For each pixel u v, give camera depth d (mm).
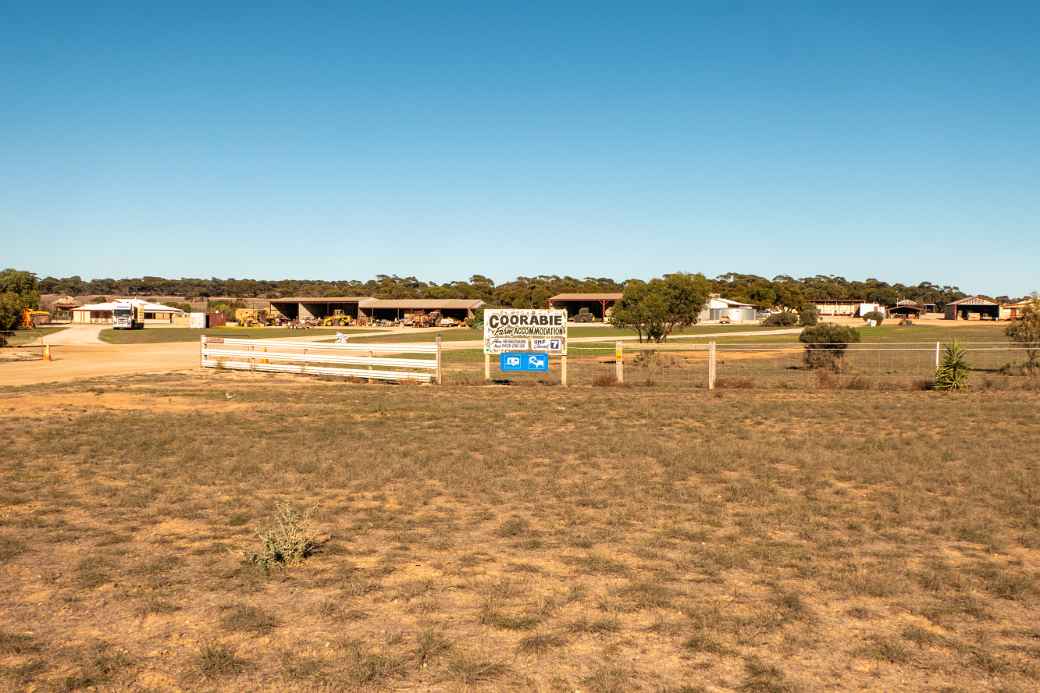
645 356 41094
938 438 14133
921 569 7102
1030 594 6469
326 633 5578
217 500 9758
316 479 11000
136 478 11008
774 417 17000
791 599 6215
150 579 6727
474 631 5621
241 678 4871
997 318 136375
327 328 100625
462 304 117750
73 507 9367
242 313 112250
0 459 12250
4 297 57719
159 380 26250
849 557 7465
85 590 6477
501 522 8758
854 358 40031
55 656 5188
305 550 7566
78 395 21359
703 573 7020
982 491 10133
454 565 7164
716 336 77375
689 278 52688
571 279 199000
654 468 11812
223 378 27328
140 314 110375
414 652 5246
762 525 8602
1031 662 5188
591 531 8344
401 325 111312
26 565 7160
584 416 17234
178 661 5121
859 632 5684
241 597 6297
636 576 6891
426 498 9898
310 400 20453
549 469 11641
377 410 18312
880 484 10695
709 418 16859
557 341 25422
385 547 7781
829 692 4738
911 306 149500
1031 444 13398
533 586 6594
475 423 16219
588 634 5582
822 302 168250
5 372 31281
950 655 5297
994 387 23672
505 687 4758
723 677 4926
